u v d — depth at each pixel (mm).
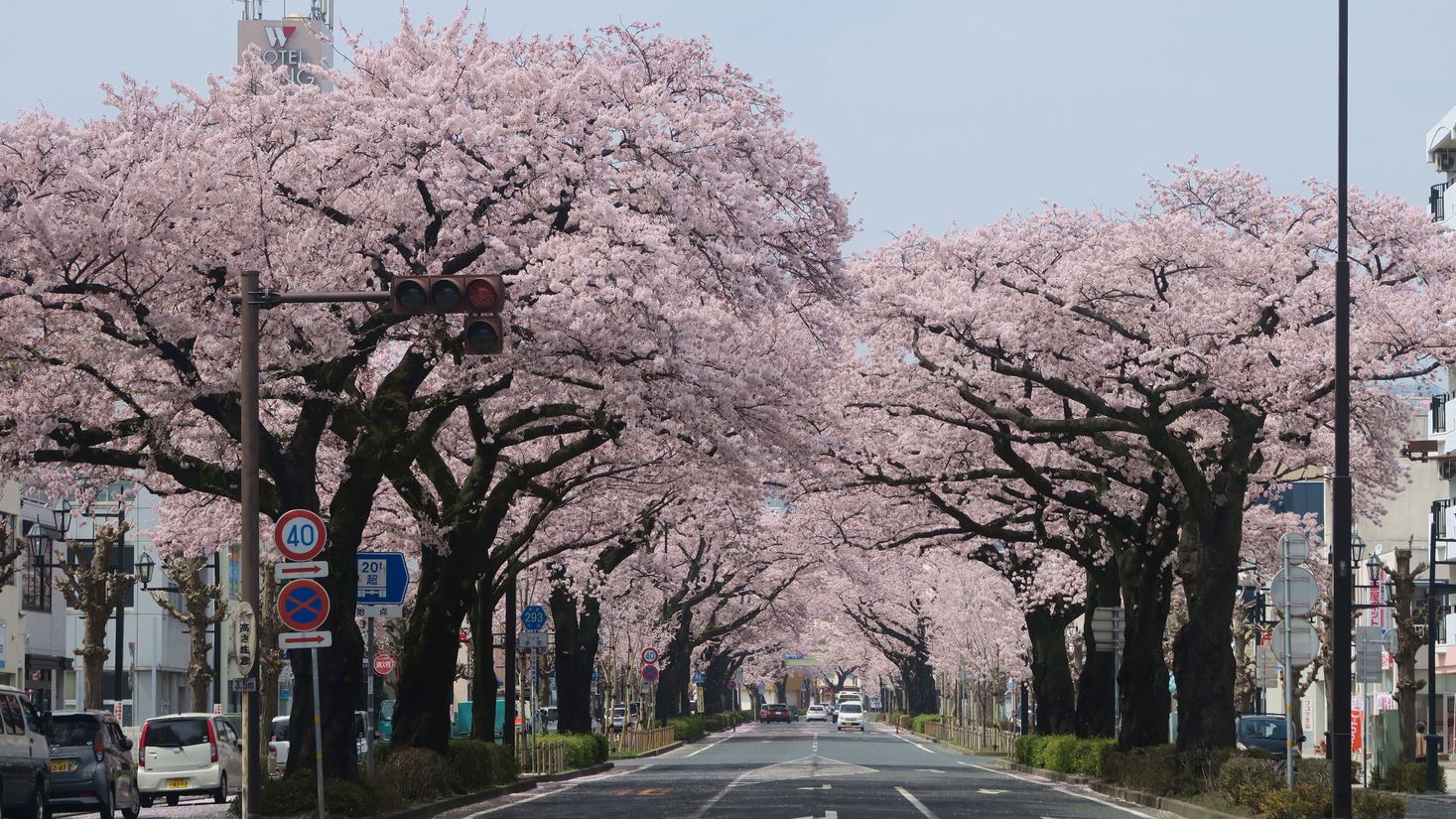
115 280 22547
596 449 34156
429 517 29672
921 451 36969
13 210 20984
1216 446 32656
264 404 29281
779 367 27547
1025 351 31500
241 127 23859
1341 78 21891
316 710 20953
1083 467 37094
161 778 33938
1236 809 24500
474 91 24344
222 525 35406
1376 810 22719
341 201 24156
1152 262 30594
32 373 23656
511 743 38188
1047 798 30766
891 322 32344
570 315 22781
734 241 25719
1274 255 29594
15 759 23359
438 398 24812
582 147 24719
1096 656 41500
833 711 154750
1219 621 29828
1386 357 29484
